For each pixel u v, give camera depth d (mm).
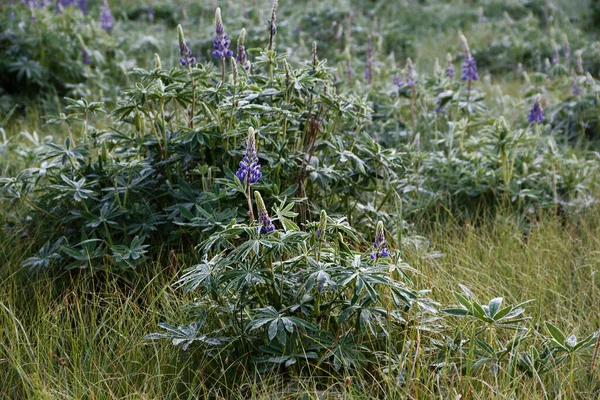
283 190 3824
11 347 2965
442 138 5746
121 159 4160
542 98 6812
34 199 4188
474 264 3975
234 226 2842
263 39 8797
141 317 3295
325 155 4141
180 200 3805
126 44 8703
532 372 2768
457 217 4758
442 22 12078
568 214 4762
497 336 3203
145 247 3701
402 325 3080
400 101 6188
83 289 3488
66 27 8039
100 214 3705
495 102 7293
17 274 3711
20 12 7781
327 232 3023
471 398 2762
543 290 3629
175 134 3943
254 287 2895
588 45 9352
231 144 3807
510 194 4852
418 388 2736
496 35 10477
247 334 2971
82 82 7473
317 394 2730
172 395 2822
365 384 2881
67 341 3156
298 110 4016
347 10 10500
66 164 4059
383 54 9961
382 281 2707
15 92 7156
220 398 2805
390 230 4180
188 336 2932
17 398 2820
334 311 3045
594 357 2756
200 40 9055
